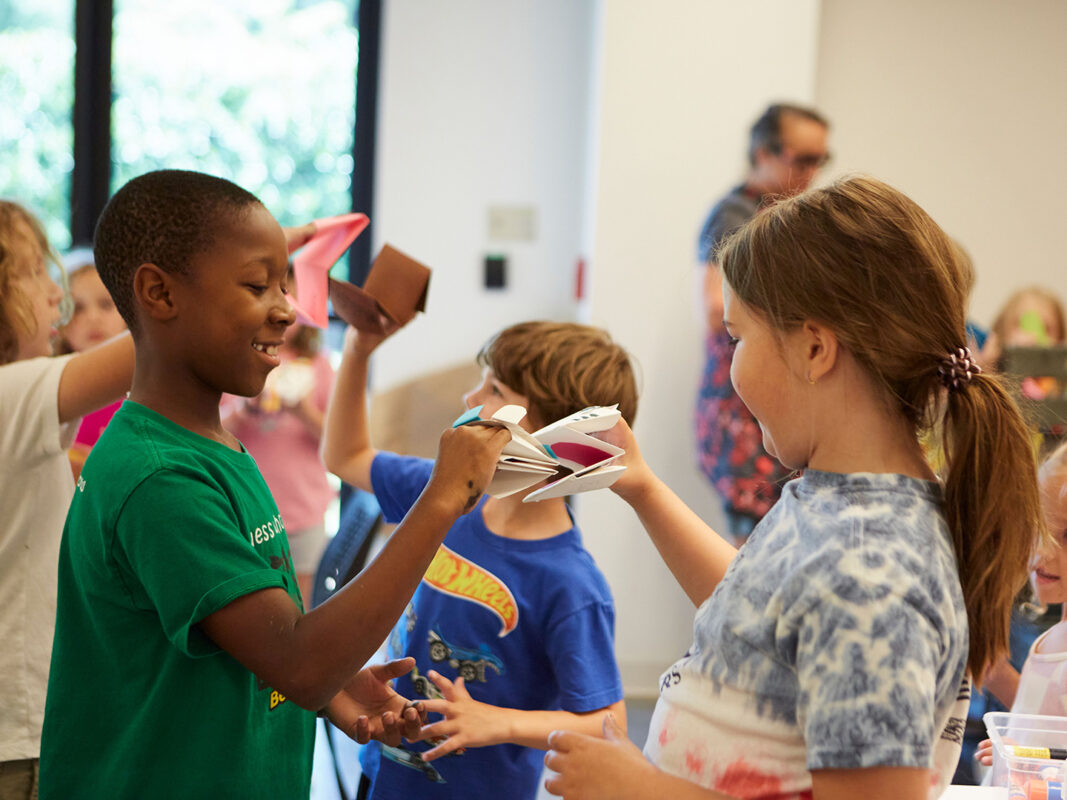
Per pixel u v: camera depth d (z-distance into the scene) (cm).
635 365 347
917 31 382
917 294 83
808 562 78
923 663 73
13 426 136
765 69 346
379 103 383
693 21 343
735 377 90
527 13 374
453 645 136
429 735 118
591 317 348
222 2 385
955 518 84
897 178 386
